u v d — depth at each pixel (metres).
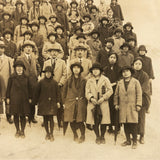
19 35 10.73
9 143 7.51
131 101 7.59
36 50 9.30
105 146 7.73
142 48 9.32
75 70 7.71
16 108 7.49
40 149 7.40
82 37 9.31
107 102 7.66
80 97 7.66
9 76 8.32
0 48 8.30
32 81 7.91
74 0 13.55
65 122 7.93
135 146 7.73
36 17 12.50
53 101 7.59
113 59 8.20
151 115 10.54
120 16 15.59
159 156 7.55
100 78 7.70
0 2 13.31
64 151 7.40
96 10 13.48
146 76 8.15
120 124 8.37
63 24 12.79
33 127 8.46
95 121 7.69
